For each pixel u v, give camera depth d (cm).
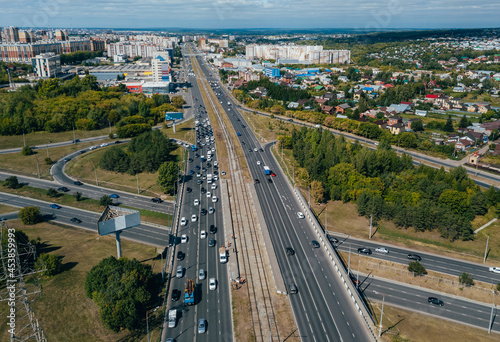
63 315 11119
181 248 15025
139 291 11356
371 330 10862
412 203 18775
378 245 15788
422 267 13725
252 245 15288
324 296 12288
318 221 17550
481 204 17838
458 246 15925
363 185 19675
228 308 11694
